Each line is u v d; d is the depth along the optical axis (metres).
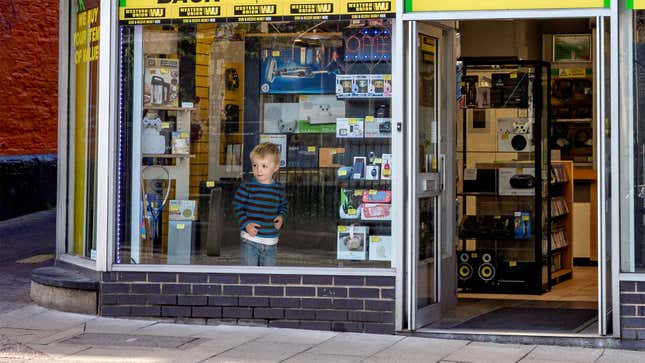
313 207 8.22
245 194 8.31
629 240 7.64
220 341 7.63
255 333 7.93
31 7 15.78
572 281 10.65
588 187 11.76
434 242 8.44
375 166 8.11
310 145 8.25
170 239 8.38
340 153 8.18
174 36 8.41
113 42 8.34
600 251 7.62
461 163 9.99
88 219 8.91
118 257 8.40
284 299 8.10
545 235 9.98
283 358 7.11
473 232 9.88
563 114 12.28
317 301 8.05
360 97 8.16
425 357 7.20
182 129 8.42
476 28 10.84
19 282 10.30
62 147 9.41
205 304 8.22
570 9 7.67
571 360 7.17
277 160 8.29
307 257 8.19
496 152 9.94
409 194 7.93
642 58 7.64
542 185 9.89
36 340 7.63
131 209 8.41
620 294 7.58
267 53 8.34
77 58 9.25
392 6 7.95
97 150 8.59
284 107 8.32
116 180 8.38
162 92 8.44
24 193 15.84
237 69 8.40
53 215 15.91
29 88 15.86
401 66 7.95
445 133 8.67
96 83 8.73
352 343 7.62
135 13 8.34
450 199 8.75
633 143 7.64
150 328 8.05
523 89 9.88
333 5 8.06
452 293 8.87
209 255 8.32
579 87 12.23
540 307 8.99
